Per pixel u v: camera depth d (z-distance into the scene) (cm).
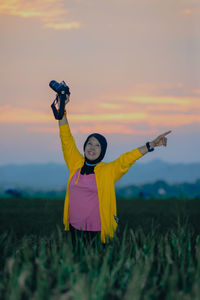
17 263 431
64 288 387
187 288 396
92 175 510
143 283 393
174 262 455
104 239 507
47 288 375
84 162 525
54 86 549
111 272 421
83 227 508
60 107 547
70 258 432
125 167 496
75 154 545
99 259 460
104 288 386
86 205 506
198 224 816
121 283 407
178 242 504
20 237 657
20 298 373
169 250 466
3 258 481
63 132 552
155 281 407
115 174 502
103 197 504
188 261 476
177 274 416
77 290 356
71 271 417
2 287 387
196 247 494
